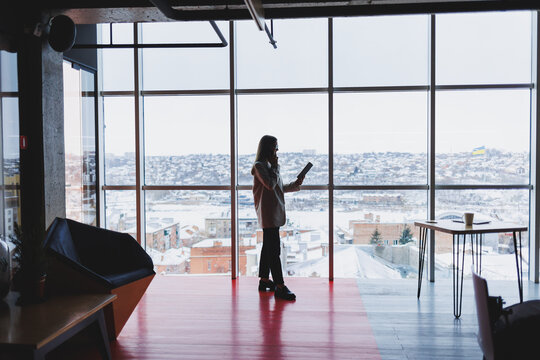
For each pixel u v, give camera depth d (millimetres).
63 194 4328
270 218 4199
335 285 4742
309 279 5012
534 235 4859
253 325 3482
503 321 2105
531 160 4926
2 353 2023
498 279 4980
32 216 4012
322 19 5043
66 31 3836
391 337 3223
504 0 3873
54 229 3348
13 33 3898
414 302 4094
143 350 2998
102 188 5344
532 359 1896
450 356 2889
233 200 5164
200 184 5281
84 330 3104
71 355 2932
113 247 3689
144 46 4316
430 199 4984
